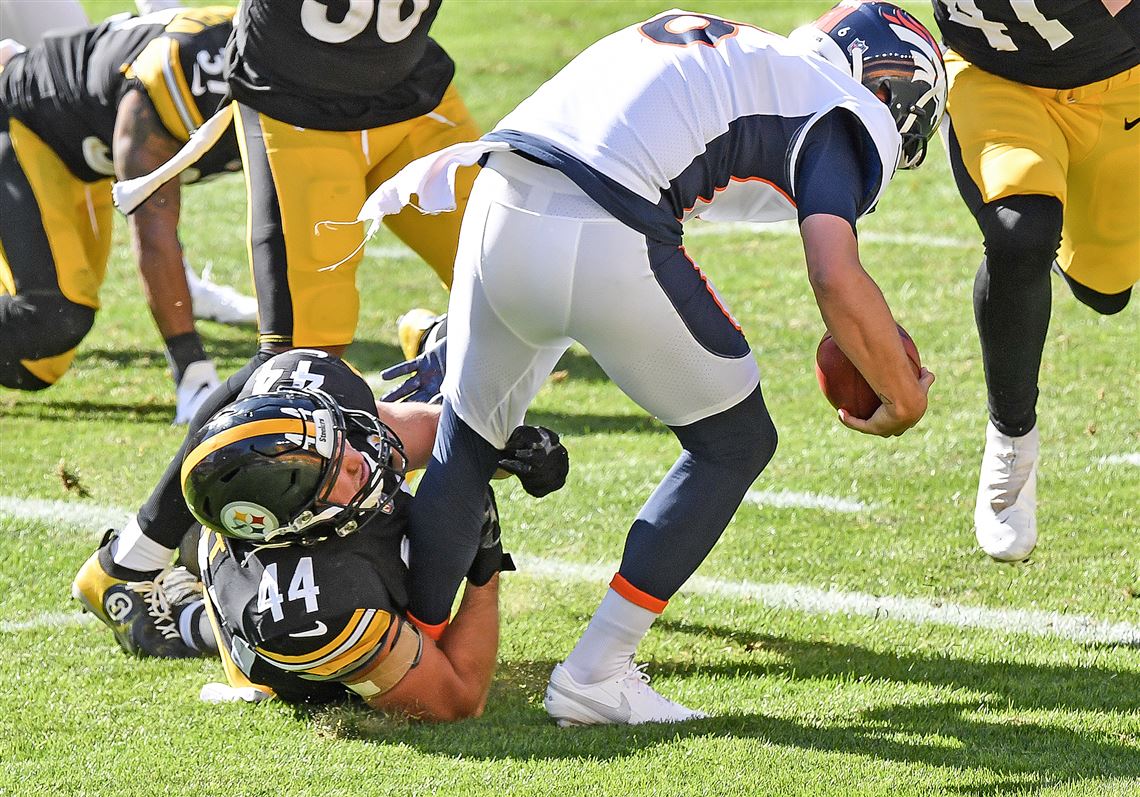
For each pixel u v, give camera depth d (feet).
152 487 59.31
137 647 42.63
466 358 35.24
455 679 36.70
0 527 54.44
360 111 46.47
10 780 33.45
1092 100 44.93
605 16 176.55
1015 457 47.32
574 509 56.24
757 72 34.22
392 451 36.06
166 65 60.49
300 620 34.47
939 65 37.37
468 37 168.04
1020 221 42.73
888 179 34.12
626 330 33.35
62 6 75.00
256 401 34.55
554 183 33.14
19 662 42.19
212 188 122.01
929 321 81.51
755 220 36.42
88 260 68.03
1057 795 30.76
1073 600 46.21
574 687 35.99
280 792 32.35
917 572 49.06
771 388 72.23
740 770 32.63
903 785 31.55
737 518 54.70
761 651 42.55
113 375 76.89
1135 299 83.56
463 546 36.24
